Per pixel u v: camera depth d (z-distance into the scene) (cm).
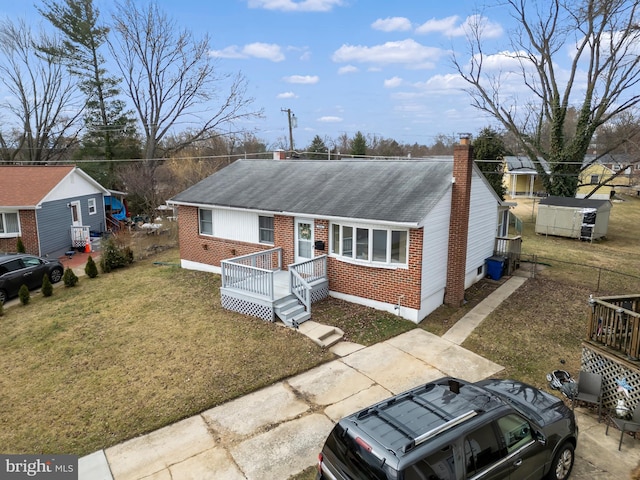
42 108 3878
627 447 735
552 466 634
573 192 3241
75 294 1655
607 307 858
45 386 980
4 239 2177
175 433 798
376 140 7206
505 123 3369
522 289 1612
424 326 1266
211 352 1109
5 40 3559
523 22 3161
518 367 1026
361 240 1355
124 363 1073
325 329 1211
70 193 2522
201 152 4878
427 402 594
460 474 505
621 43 2797
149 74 3712
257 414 848
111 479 683
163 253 2339
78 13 3547
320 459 573
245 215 1680
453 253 1406
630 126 3347
